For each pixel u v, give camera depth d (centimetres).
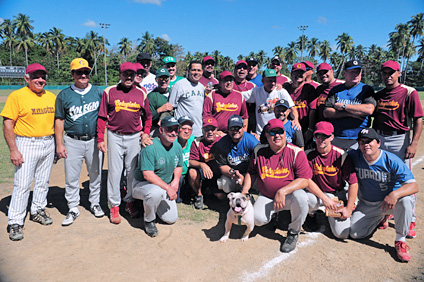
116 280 315
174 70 652
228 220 383
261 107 548
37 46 7681
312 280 317
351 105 444
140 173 435
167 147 427
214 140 489
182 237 408
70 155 432
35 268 333
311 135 554
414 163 752
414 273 327
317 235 414
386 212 380
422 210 483
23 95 390
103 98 424
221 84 530
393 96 431
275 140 376
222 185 489
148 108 460
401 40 7781
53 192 576
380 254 366
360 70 452
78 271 329
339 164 398
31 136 402
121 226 441
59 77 6469
